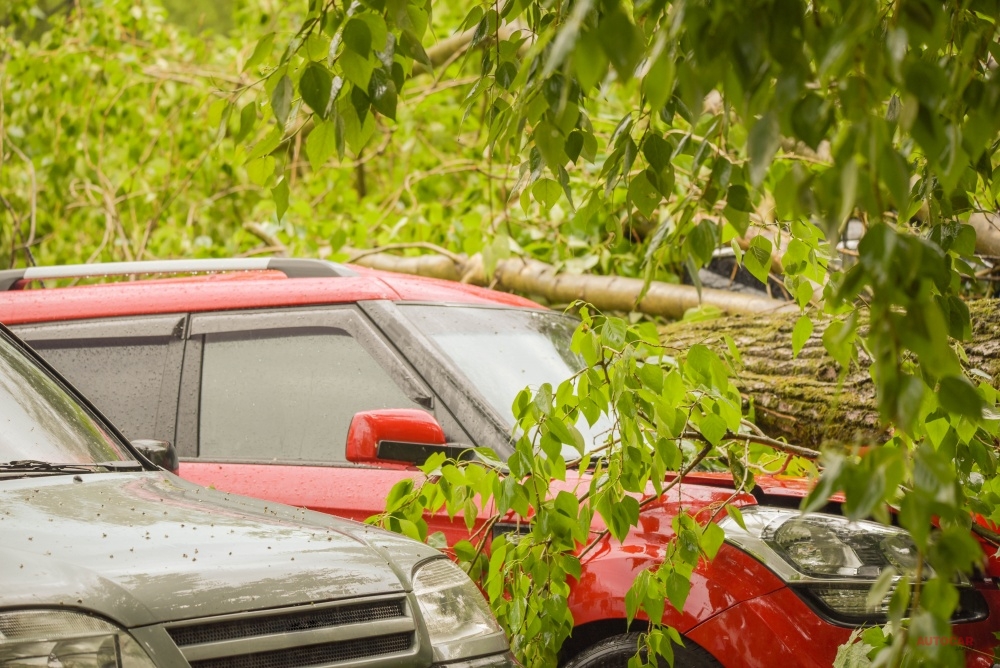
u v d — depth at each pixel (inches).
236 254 497.7
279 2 625.6
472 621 150.3
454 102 575.2
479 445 216.8
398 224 453.4
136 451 189.8
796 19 89.6
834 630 177.9
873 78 91.6
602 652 190.2
